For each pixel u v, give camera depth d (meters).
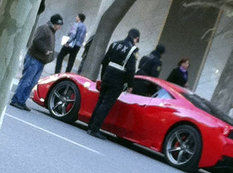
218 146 10.60
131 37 11.95
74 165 8.01
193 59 26.08
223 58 25.22
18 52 2.84
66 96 12.95
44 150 8.44
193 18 26.33
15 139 8.57
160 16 27.41
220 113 11.53
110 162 9.21
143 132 11.66
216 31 25.58
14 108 12.34
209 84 25.45
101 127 12.41
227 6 25.17
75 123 13.62
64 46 20.95
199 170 12.73
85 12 30.66
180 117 11.13
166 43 26.95
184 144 11.06
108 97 11.82
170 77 17.11
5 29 2.78
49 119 12.40
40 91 13.35
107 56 11.97
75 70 25.94
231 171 10.77
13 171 6.64
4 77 2.84
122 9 18.52
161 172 9.82
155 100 11.72
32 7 2.80
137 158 10.77
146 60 15.99
